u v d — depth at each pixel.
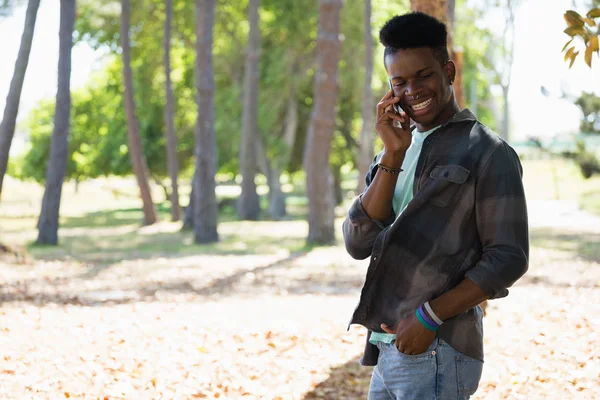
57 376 6.89
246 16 41.03
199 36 25.92
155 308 11.59
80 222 41.84
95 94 54.78
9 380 6.66
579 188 49.75
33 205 65.00
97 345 8.27
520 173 2.92
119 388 6.50
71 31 24.16
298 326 9.50
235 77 41.97
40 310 11.17
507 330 8.91
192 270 17.66
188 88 44.28
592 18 4.65
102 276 16.41
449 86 3.01
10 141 18.88
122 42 32.62
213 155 26.27
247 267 18.31
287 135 40.84
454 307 2.82
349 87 37.66
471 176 2.87
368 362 3.23
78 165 56.34
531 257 18.98
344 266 18.38
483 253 2.86
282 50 39.25
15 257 18.72
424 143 3.00
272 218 40.31
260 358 7.84
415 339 2.86
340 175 49.84
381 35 3.00
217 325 9.59
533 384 6.62
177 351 8.03
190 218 32.66
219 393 6.54
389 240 2.95
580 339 8.16
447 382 2.92
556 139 15.59
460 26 39.25
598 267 16.45
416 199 2.92
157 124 46.62
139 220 43.47
